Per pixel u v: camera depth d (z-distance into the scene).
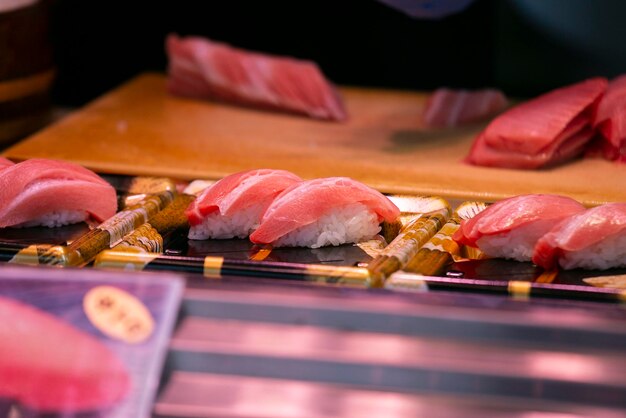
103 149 0.82
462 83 1.06
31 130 0.89
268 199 0.66
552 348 0.53
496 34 1.03
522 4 1.01
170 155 0.81
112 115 0.92
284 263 0.60
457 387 0.52
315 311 0.54
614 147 0.80
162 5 1.06
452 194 0.73
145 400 0.50
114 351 0.51
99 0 1.05
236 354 0.52
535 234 0.62
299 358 0.52
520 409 0.51
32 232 0.67
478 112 0.91
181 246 0.65
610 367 0.52
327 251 0.64
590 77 1.01
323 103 0.92
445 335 0.53
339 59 1.07
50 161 0.69
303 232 0.64
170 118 0.91
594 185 0.75
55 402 0.50
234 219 0.66
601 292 0.58
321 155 0.82
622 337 0.53
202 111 0.94
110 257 0.61
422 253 0.63
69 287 0.53
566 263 0.61
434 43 1.05
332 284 0.59
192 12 1.06
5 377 0.51
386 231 0.67
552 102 0.81
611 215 0.61
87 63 1.07
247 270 0.60
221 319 0.54
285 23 1.07
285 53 1.08
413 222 0.67
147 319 0.52
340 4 1.05
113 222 0.66
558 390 0.51
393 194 0.72
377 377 0.52
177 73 0.97
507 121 0.80
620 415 0.51
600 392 0.51
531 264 0.62
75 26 1.06
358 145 0.85
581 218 0.61
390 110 0.95
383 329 0.54
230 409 0.51
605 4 0.99
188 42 0.97
